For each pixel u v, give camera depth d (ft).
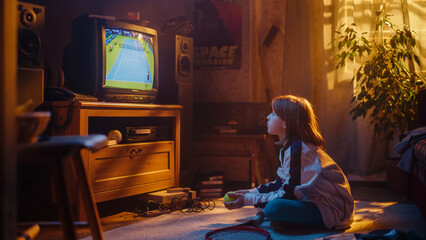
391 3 11.25
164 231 6.76
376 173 11.51
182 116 10.46
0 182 2.89
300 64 11.96
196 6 12.60
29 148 3.26
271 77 12.61
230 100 12.50
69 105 7.12
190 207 8.84
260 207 6.83
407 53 10.43
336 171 6.89
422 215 7.89
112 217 7.97
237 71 12.42
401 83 10.07
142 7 11.68
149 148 8.83
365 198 9.87
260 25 12.67
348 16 11.52
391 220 7.48
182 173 10.36
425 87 10.25
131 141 8.44
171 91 10.41
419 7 11.12
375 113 10.20
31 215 6.82
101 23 8.34
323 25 11.87
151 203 8.64
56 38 9.54
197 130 11.69
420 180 7.52
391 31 11.28
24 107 3.55
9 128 2.99
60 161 3.54
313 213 6.54
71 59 8.63
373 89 10.69
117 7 11.05
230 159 11.27
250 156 11.05
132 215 8.15
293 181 6.46
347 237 6.21
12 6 3.07
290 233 6.54
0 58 2.94
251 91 12.50
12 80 3.05
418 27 11.11
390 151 11.65
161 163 9.27
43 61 7.57
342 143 11.79
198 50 12.65
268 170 11.29
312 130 6.73
